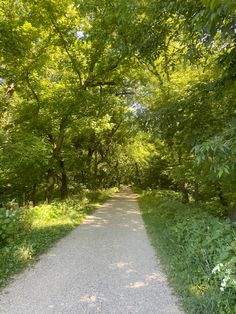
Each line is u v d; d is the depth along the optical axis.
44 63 13.27
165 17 5.76
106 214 13.40
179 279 4.76
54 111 13.62
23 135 12.10
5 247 6.50
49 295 4.39
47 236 7.95
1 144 10.91
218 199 11.78
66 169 18.95
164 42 6.64
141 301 4.19
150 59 7.01
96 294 4.43
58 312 3.88
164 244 6.97
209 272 4.36
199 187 13.05
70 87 13.84
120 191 37.28
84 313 3.86
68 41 13.05
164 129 7.21
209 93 6.78
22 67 12.39
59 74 15.22
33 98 14.13
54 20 11.88
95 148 23.28
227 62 5.43
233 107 6.85
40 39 12.80
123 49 6.84
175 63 8.37
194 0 4.25
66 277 5.12
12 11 11.06
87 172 24.50
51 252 6.71
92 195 20.52
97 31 8.76
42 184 17.97
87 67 14.09
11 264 5.56
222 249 4.13
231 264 3.64
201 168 8.82
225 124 6.29
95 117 14.62
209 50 6.14
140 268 5.59
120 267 5.66
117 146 29.36
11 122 13.13
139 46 6.54
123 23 6.25
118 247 7.20
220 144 3.92
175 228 7.06
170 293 4.44
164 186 28.05
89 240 7.95
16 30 9.93
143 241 7.85
